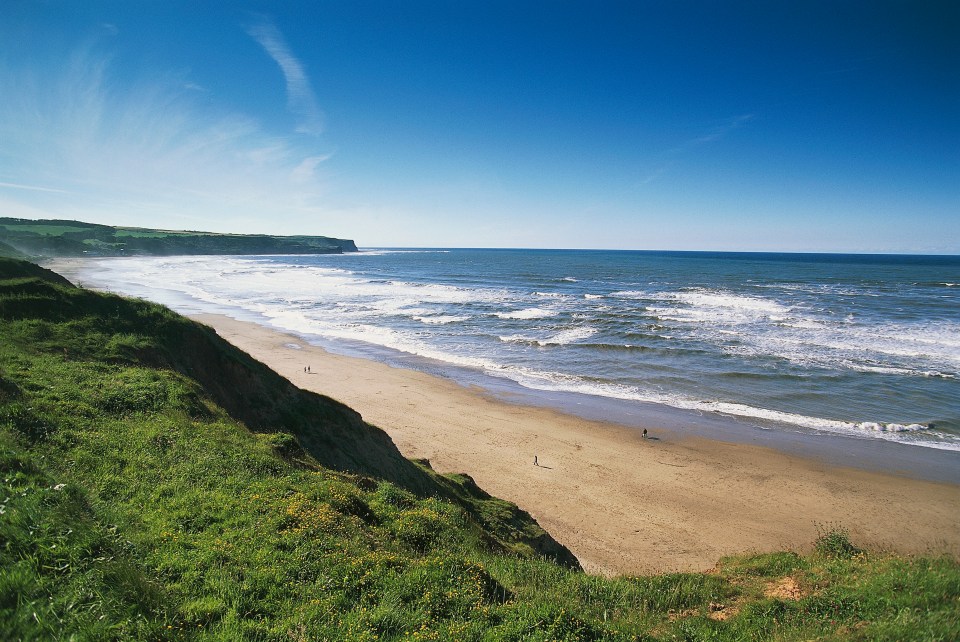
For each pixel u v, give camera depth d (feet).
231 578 18.54
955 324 155.02
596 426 80.07
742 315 171.63
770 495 60.23
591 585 27.35
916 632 19.36
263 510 24.30
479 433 76.64
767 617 23.56
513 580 26.08
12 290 48.73
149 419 33.30
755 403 90.27
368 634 16.67
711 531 52.80
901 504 58.29
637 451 71.46
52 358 39.81
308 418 50.93
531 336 141.49
